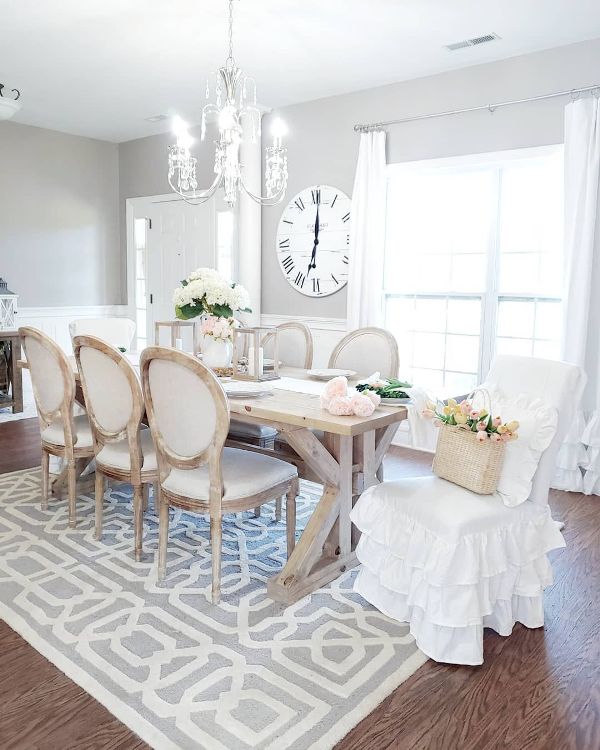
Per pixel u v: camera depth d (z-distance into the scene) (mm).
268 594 2432
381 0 3264
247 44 3881
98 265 6738
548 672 1994
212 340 3252
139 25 3613
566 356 3801
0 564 2645
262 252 5516
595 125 3613
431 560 2021
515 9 3354
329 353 5129
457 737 1700
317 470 2490
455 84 4281
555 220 4113
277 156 3285
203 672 1948
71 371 2924
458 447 2258
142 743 1656
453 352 4668
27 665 1978
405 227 4832
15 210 6000
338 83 4594
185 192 6137
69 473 3018
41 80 4613
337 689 1881
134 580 2527
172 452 2404
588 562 2812
